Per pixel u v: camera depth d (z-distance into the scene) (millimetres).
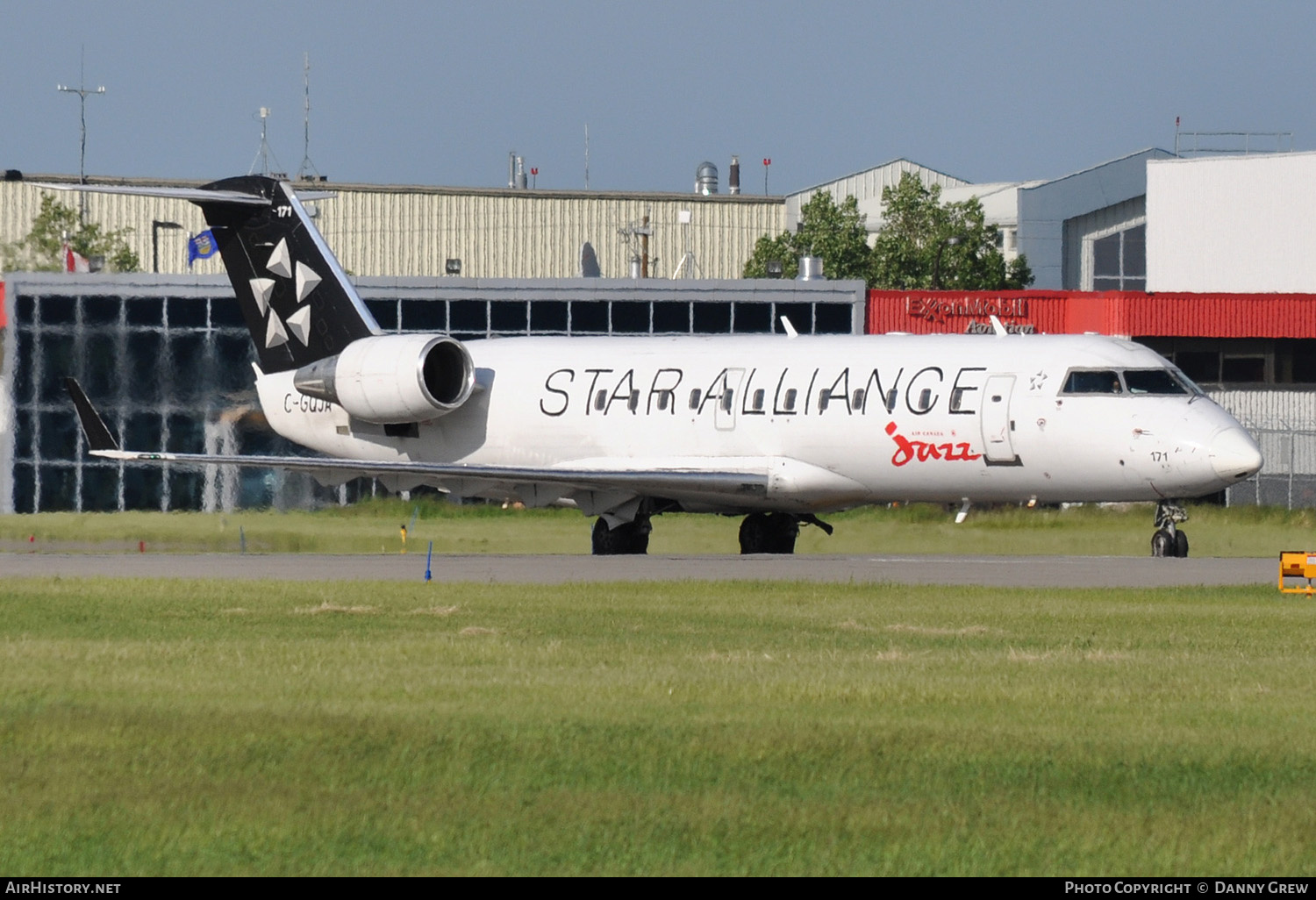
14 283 195375
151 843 39281
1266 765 46812
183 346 196375
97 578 103000
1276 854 38562
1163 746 48969
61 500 196250
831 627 75875
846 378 128875
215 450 196250
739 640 71188
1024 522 153125
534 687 58375
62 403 196250
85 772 45844
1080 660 65250
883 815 41531
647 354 140000
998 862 37938
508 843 39281
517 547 149625
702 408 134500
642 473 130750
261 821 41031
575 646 69312
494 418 144750
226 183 152125
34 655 66250
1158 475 118125
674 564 117062
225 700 55750
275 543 154250
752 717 53094
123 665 63594
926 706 55125
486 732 50438
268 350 154000
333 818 41219
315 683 59062
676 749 48312
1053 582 98938
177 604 86188
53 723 51719
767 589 93375
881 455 126688
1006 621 78250
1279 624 77188
